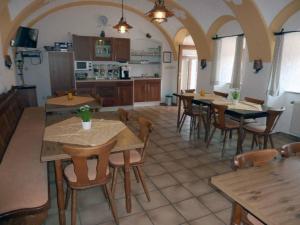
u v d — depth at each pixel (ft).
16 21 14.14
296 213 3.52
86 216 7.05
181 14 18.76
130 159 7.42
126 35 23.35
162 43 24.82
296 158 5.65
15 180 6.13
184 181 9.21
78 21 21.26
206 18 17.93
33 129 10.39
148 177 9.47
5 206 5.10
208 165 10.68
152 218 6.99
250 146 13.11
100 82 21.30
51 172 9.52
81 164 5.80
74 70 20.42
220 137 14.66
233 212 5.07
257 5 13.01
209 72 20.06
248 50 15.75
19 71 19.20
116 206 7.53
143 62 24.56
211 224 6.78
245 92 16.62
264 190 4.15
